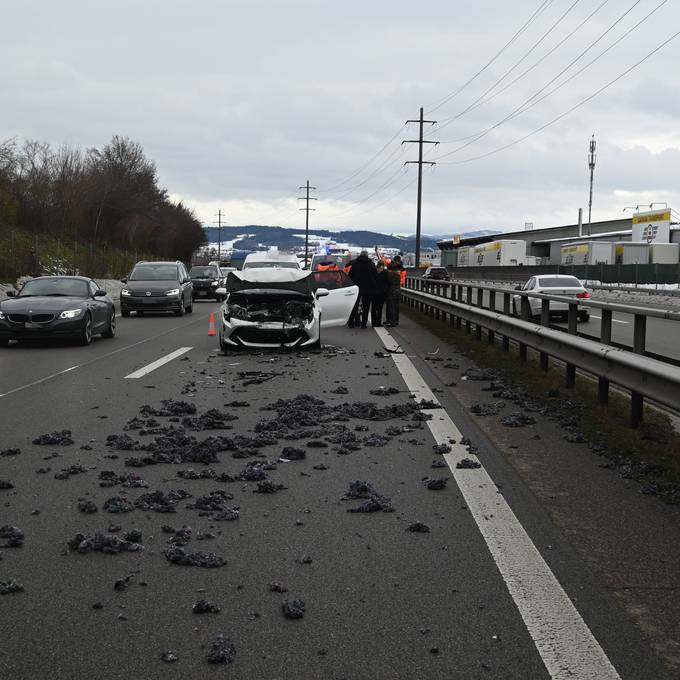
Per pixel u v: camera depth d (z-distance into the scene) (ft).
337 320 69.00
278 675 11.14
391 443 25.84
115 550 15.88
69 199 222.69
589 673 11.20
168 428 27.94
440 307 76.48
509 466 22.95
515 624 12.71
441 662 11.50
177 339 64.28
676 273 156.56
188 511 18.66
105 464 23.07
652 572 14.97
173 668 11.33
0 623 12.76
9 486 20.57
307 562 15.39
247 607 13.35
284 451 24.06
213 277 139.54
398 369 44.45
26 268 146.30
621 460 23.32
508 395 34.42
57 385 38.68
